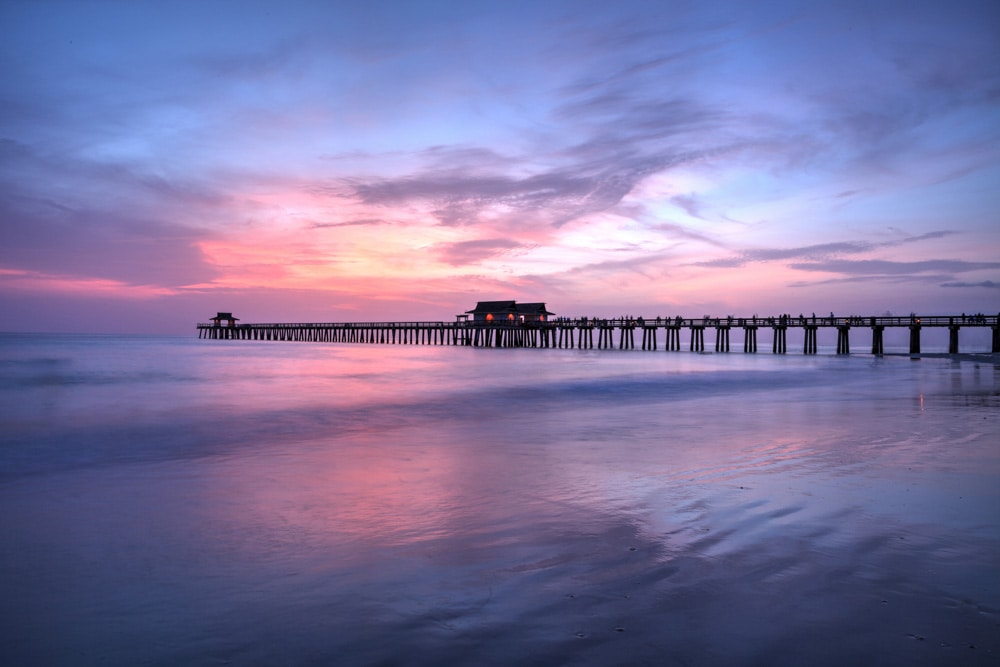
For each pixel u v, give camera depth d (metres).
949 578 5.27
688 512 7.28
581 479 9.08
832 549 5.98
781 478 9.05
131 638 4.37
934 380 30.91
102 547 6.23
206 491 8.53
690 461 10.42
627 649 4.15
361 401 21.48
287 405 20.12
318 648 4.21
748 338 80.31
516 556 5.86
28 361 45.59
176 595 5.05
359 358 57.62
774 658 4.04
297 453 11.49
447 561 5.75
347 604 4.86
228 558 5.88
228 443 12.73
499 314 95.00
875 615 4.61
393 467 10.07
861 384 28.41
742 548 6.02
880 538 6.28
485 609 4.75
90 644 4.29
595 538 6.36
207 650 4.20
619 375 35.81
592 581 5.25
